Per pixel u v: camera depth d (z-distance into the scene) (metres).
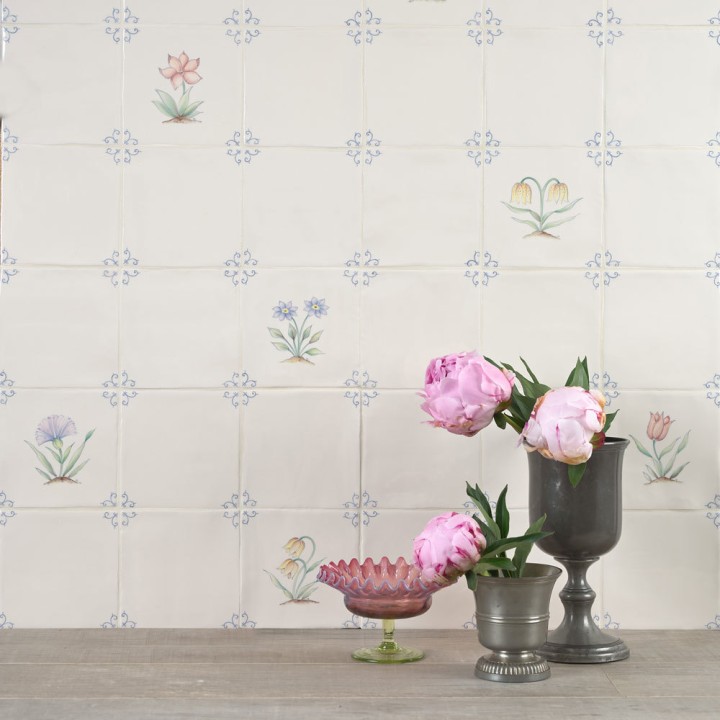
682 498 1.32
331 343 1.32
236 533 1.31
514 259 1.32
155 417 1.31
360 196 1.32
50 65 1.31
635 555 1.32
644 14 1.32
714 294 1.32
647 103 1.32
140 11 1.31
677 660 1.17
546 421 1.07
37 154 1.31
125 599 1.31
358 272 1.32
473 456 1.32
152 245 1.31
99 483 1.31
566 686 1.06
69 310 1.31
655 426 1.32
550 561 1.32
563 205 1.32
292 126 1.32
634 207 1.32
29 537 1.31
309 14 1.32
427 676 1.10
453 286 1.32
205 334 1.32
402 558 1.24
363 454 1.32
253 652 1.20
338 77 1.32
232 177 1.32
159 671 1.12
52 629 1.30
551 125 1.32
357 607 1.15
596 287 1.32
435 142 1.32
